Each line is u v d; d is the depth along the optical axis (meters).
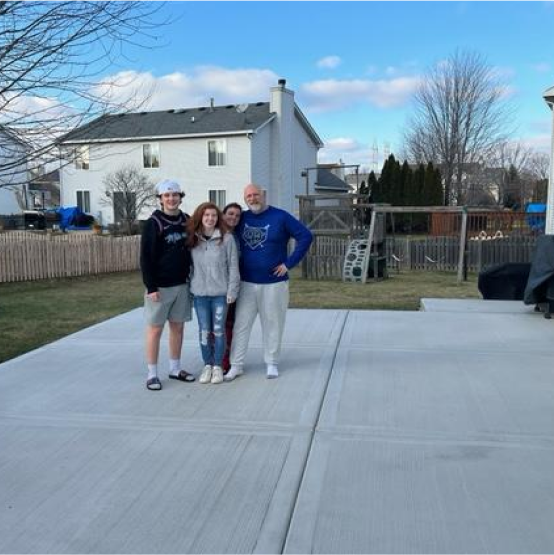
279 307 4.78
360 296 12.81
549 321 7.08
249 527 2.62
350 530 2.58
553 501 2.81
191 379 4.78
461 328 6.71
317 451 3.39
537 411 4.00
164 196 4.55
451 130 40.47
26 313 10.29
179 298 4.66
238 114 33.25
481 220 21.38
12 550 2.47
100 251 18.48
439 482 3.01
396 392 4.43
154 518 2.70
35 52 6.50
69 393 4.49
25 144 6.94
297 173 35.88
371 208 16.89
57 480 3.08
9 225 40.38
